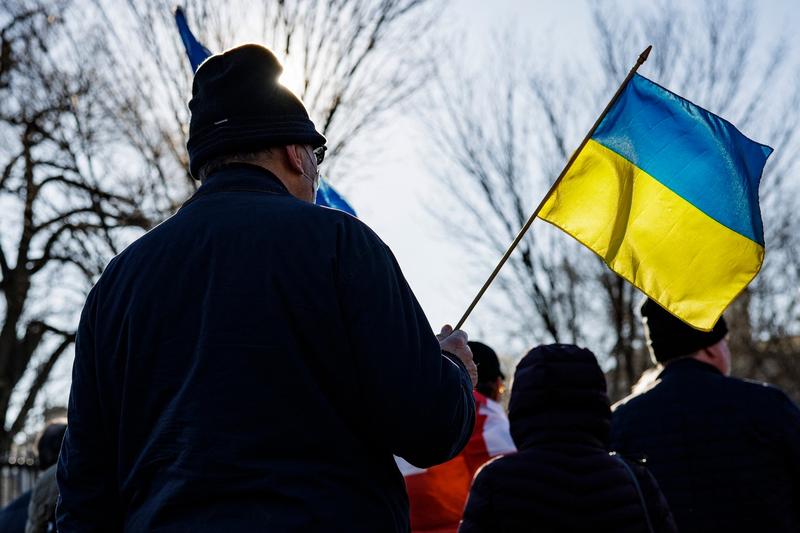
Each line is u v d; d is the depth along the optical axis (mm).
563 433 3910
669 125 4355
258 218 2650
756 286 28031
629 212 4285
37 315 22031
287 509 2416
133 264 2732
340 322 2539
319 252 2580
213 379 2500
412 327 2580
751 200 4273
